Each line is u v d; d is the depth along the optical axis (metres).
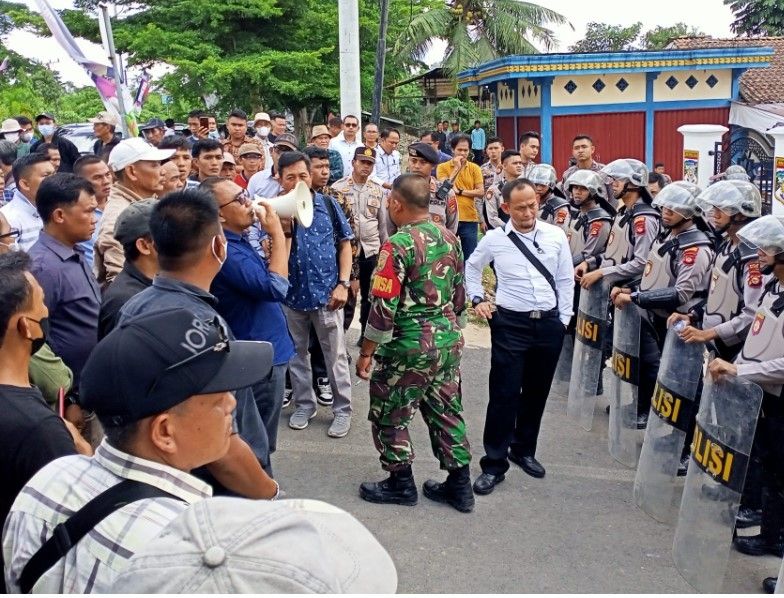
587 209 6.30
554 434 5.59
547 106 16.16
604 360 6.04
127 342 1.51
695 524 3.75
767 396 3.72
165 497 1.50
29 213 4.89
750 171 16.69
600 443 5.43
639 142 16.67
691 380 4.22
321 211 5.08
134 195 4.25
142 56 18.50
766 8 31.19
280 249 3.62
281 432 5.39
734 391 3.57
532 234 4.59
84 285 3.54
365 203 6.43
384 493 4.43
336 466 4.89
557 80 16.11
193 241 2.52
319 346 5.83
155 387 1.50
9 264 2.24
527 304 4.55
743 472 3.52
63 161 8.94
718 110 16.83
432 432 4.35
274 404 3.76
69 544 1.45
